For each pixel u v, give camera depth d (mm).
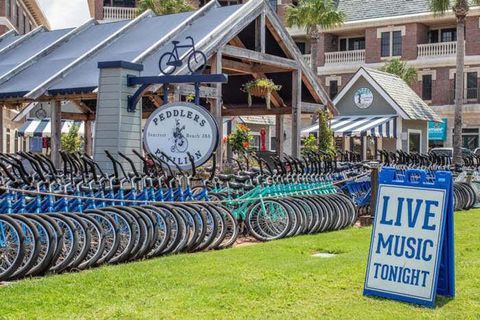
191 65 13109
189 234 8750
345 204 11789
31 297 6004
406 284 6023
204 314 5547
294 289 6449
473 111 37406
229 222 9477
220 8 15719
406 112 25625
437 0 27438
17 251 6812
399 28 39375
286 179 11344
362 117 26438
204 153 10547
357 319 5480
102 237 7645
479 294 6340
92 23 17031
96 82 12953
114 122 11148
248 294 6230
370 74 26578
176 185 9688
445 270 6195
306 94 19047
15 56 16375
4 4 33125
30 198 7953
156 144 10914
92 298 6012
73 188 8484
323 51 41594
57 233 7121
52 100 14469
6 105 16688
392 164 15219
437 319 5508
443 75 38250
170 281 6730
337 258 8195
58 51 15828
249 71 17578
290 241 9812
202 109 10602
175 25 14922
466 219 13266
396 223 6152
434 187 6027
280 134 19906
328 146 18906
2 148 17203
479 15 37188
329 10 33750
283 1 41531
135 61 12875
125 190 9133
